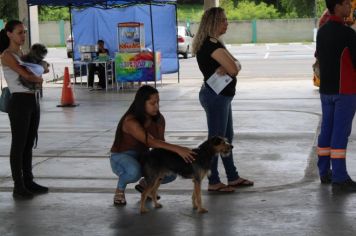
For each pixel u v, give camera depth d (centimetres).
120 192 704
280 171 851
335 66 734
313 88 1880
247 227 611
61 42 5344
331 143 750
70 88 1617
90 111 1509
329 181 778
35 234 607
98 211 682
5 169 907
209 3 2078
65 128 1260
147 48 2117
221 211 668
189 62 3328
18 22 730
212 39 704
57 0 1822
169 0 2016
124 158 690
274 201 702
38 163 936
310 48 4216
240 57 3503
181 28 3694
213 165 741
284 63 2998
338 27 728
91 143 1090
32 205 712
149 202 714
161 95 1803
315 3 5875
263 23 5409
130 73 1955
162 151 664
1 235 605
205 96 716
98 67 2044
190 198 725
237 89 1909
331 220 625
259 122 1280
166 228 616
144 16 2183
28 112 734
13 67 717
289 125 1235
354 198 705
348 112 737
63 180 830
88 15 2195
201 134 1161
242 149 1007
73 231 614
